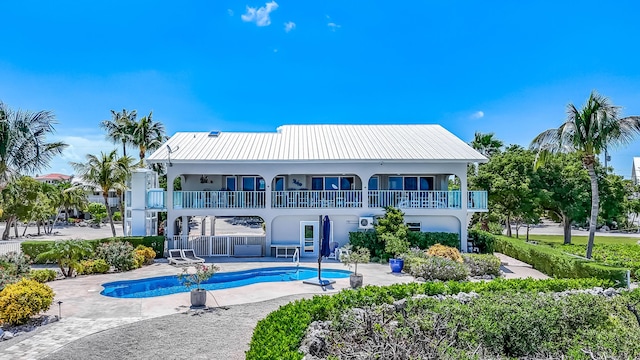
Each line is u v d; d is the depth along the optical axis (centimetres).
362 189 2258
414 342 726
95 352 833
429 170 2255
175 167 2225
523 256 2120
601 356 735
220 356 814
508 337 842
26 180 3662
